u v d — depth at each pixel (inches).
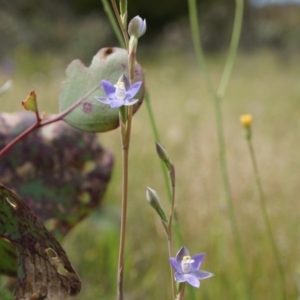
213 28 201.2
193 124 61.4
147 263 31.9
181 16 233.9
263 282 27.8
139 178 44.8
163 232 32.7
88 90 15.0
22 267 13.8
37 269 13.7
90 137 20.8
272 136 55.6
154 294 28.6
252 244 30.5
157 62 176.6
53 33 167.5
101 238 34.0
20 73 115.1
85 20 191.2
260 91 117.1
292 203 33.8
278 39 193.5
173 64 168.2
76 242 34.0
